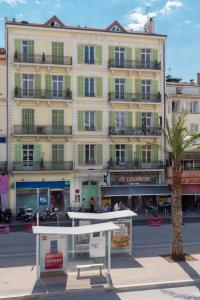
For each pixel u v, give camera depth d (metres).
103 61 45.16
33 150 42.88
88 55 44.84
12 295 16.28
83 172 43.94
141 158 45.59
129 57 46.00
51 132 43.06
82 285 17.56
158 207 44.25
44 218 38.38
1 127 42.25
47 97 43.16
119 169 44.47
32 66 43.03
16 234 30.77
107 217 22.11
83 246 21.53
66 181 43.50
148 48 46.72
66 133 43.38
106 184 44.28
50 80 43.59
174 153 22.39
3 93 42.44
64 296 16.58
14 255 23.36
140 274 19.16
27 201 42.72
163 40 47.06
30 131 42.56
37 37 43.44
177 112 41.03
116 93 45.28
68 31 44.00
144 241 27.30
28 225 32.50
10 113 42.47
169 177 45.38
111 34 45.22
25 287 17.33
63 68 43.84
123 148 45.38
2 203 41.72
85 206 43.88
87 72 44.59
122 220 23.02
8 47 42.69
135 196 45.25
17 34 42.94
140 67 46.03
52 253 19.11
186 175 45.59
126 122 45.47
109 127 44.69
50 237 19.09
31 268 20.41
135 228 33.03
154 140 45.84
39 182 42.75
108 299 16.17
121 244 22.94
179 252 21.89
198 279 18.39
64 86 43.91
